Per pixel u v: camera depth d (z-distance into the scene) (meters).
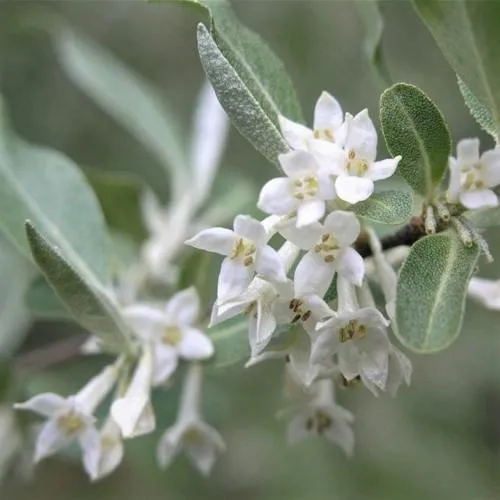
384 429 0.41
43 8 0.44
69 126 0.43
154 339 0.22
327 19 0.43
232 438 0.38
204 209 0.32
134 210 0.27
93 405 0.21
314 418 0.21
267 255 0.19
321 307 0.19
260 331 0.19
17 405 0.21
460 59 0.19
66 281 0.21
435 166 0.19
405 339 0.18
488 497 0.40
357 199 0.19
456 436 0.41
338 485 0.39
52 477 0.40
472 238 0.19
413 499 0.39
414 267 0.19
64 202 0.23
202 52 0.19
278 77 0.21
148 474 0.36
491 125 0.20
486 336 0.42
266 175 0.41
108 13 0.46
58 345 0.25
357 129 0.19
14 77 0.43
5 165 0.23
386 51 0.41
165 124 0.30
